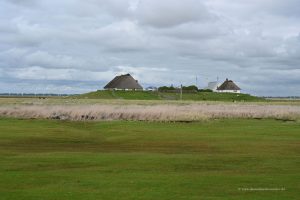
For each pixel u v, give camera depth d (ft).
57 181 63.46
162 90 517.96
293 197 55.01
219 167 77.25
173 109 212.23
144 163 80.33
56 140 121.90
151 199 53.57
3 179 64.64
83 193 56.29
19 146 108.06
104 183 62.18
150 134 137.59
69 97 456.45
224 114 205.67
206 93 513.04
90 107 220.02
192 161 83.15
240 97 498.69
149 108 215.72
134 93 478.18
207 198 54.13
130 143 116.06
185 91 514.68
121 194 55.93
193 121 183.42
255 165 79.51
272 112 213.66
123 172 71.10
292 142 116.26
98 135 136.15
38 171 71.72
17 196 54.65
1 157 87.25
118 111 201.05
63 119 189.98
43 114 197.36
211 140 121.39
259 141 118.62
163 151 99.71
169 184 61.72
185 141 119.34
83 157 87.30
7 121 177.78
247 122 181.57
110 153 94.99
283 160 85.46
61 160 83.20
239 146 108.47
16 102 280.31
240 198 54.29
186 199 53.67
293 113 212.43
